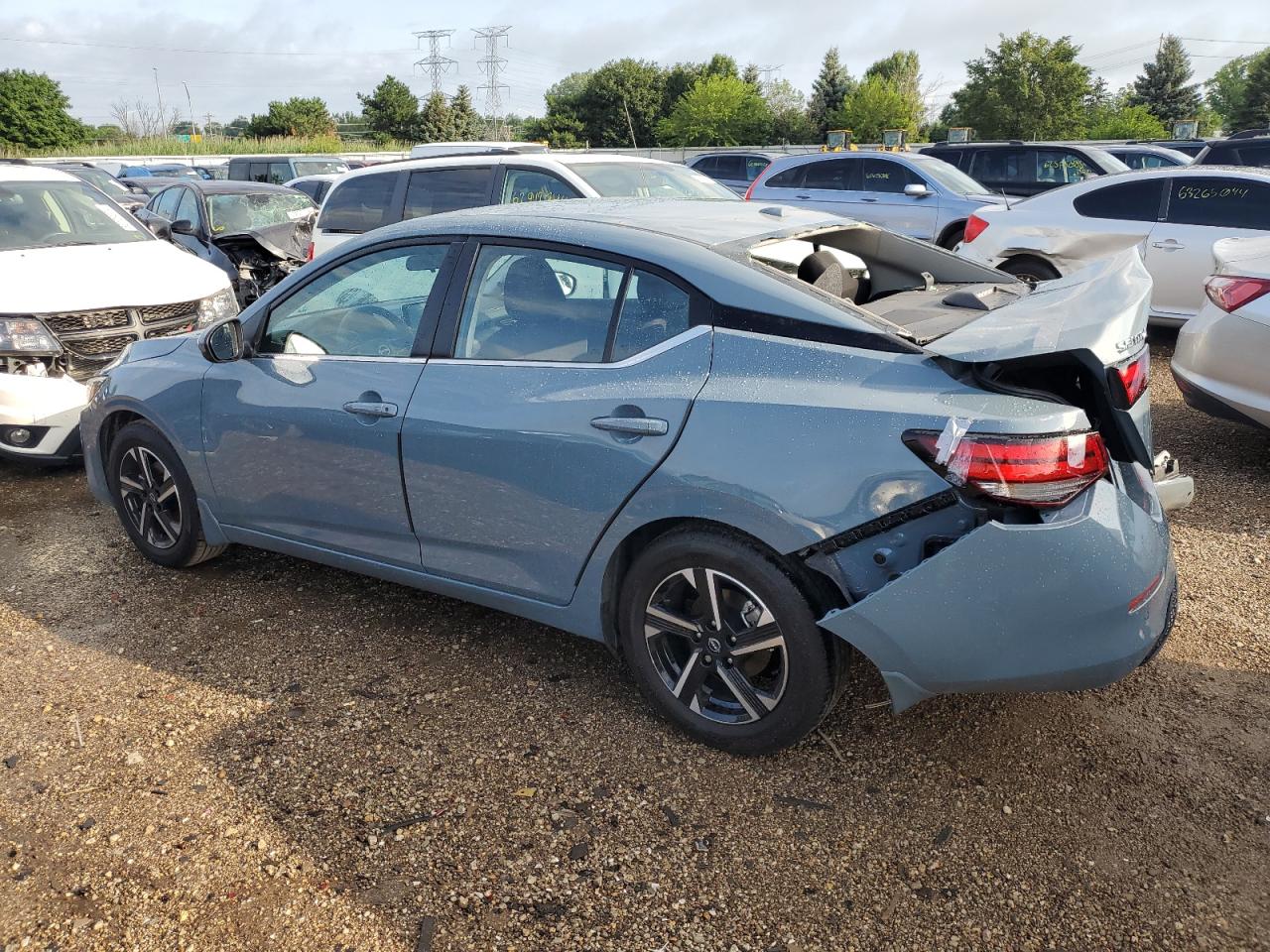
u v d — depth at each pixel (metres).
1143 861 2.44
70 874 2.45
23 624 3.80
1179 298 8.17
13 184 6.77
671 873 2.43
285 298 3.67
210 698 3.24
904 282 3.82
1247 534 4.47
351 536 3.54
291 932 2.26
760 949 2.20
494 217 3.30
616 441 2.76
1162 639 2.60
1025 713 3.07
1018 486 2.27
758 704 2.76
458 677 3.36
